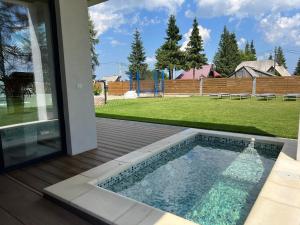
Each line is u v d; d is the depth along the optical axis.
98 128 5.80
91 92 4.01
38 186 2.74
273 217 2.01
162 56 26.30
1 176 3.01
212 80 16.48
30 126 3.42
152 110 9.14
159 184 3.27
